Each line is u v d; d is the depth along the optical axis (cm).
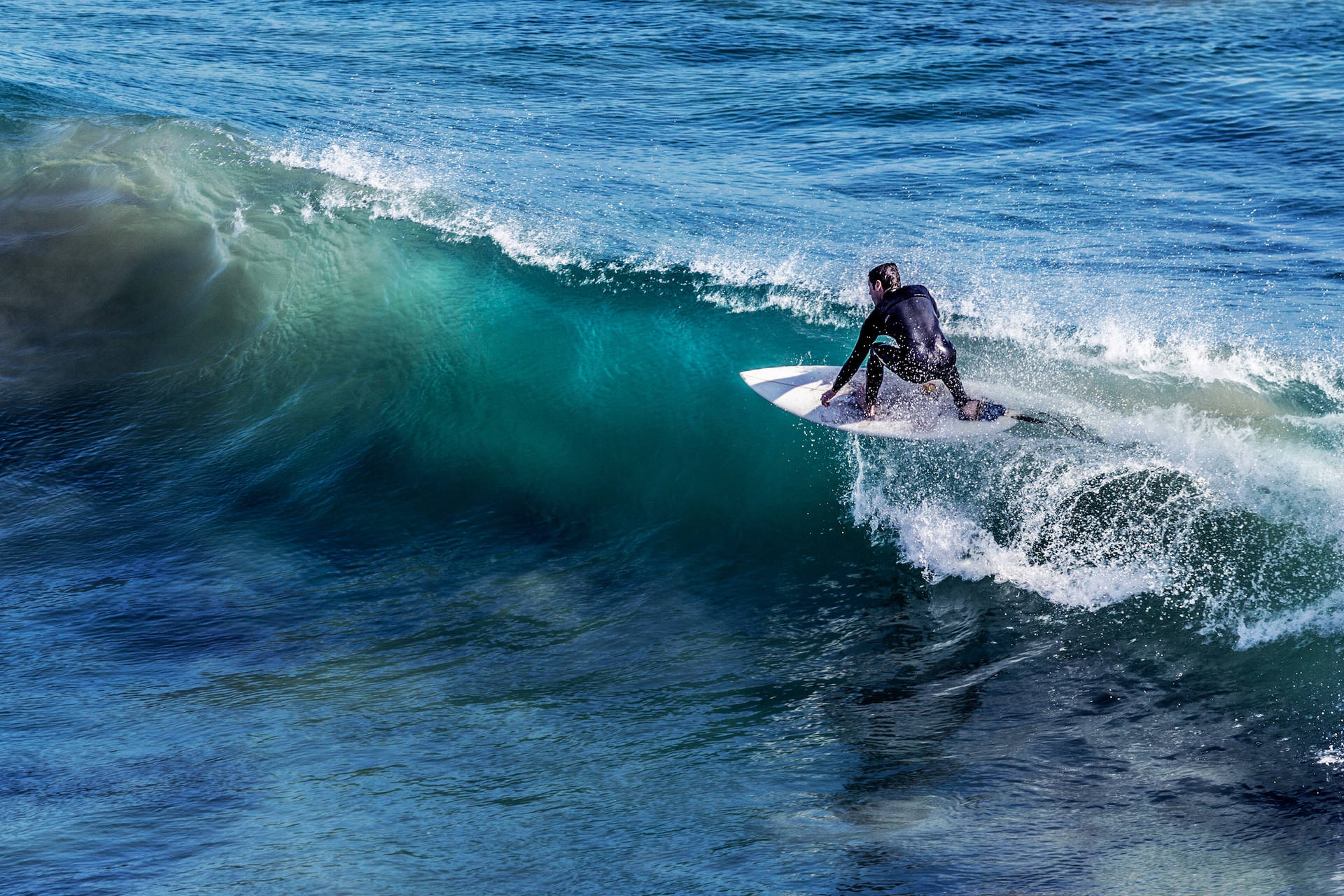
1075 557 816
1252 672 681
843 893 457
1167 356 1082
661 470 995
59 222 1423
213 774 605
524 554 912
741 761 624
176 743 647
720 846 515
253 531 960
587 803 571
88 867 487
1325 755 595
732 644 779
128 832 530
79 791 582
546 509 969
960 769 602
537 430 1063
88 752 635
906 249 1408
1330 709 636
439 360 1170
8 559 927
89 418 1152
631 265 1322
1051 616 771
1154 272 1342
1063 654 729
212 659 765
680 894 463
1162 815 542
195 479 1048
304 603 847
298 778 601
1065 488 872
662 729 667
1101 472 883
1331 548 774
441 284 1287
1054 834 522
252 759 625
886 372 1042
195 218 1423
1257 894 454
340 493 1009
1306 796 557
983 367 1061
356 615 828
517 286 1277
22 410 1168
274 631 805
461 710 693
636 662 757
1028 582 808
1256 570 768
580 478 1000
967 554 846
